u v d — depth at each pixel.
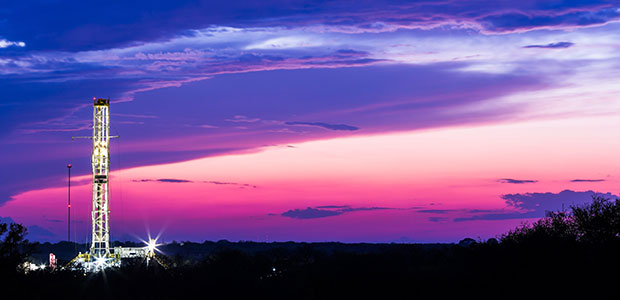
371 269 52.62
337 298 50.75
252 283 54.41
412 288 49.19
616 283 44.22
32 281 50.56
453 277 49.44
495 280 47.41
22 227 49.88
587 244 47.84
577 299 43.69
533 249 46.94
